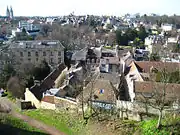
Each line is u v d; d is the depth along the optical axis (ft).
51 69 205.87
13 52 221.66
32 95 138.51
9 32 451.12
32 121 112.98
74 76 146.72
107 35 383.45
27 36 346.33
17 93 160.04
